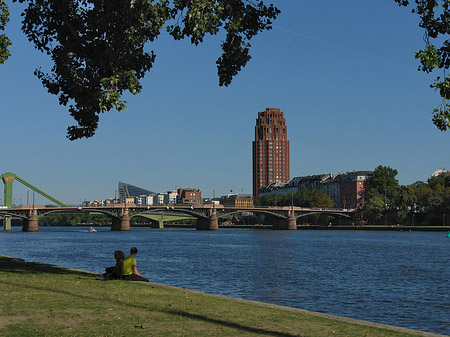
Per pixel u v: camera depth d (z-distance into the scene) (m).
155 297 20.23
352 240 133.00
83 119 28.28
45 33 27.31
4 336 12.67
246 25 24.75
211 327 14.59
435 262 66.88
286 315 17.08
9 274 27.41
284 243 117.94
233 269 55.78
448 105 19.77
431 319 28.52
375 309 31.42
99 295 19.97
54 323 14.45
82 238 150.25
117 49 24.98
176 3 23.39
